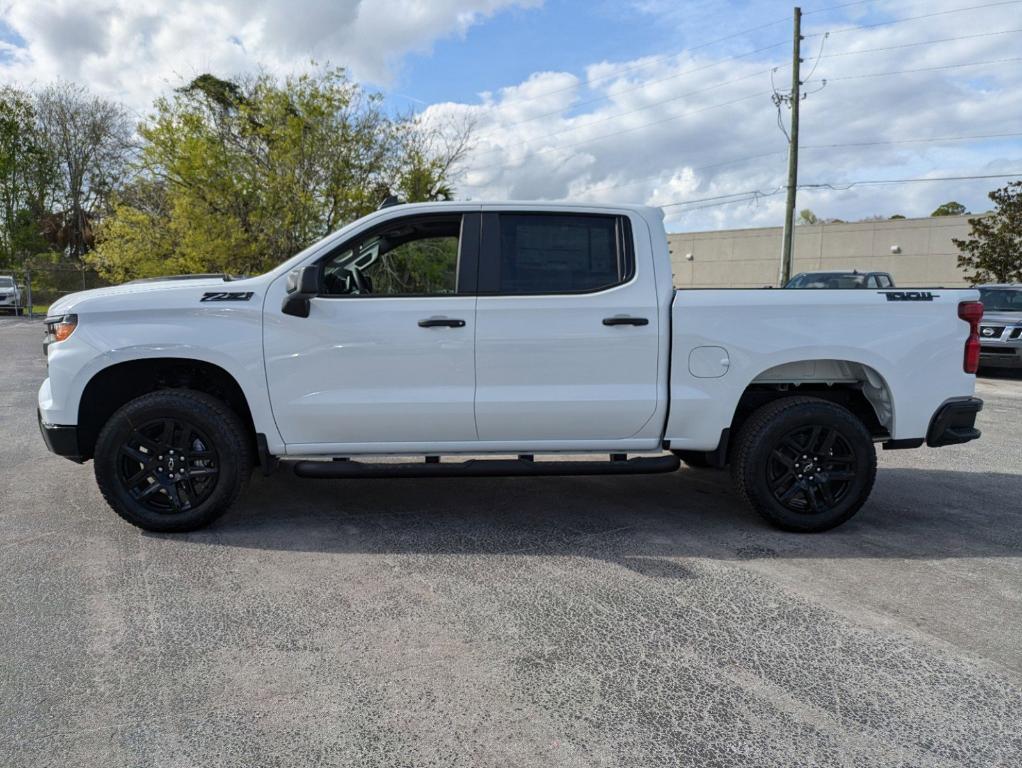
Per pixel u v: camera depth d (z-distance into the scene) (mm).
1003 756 2260
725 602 3367
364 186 18438
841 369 4465
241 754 2229
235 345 4039
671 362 4191
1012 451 6875
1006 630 3121
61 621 3096
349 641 2949
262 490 5156
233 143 17969
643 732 2367
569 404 4168
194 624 3080
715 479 5637
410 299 4117
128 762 2184
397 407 4105
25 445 6391
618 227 4262
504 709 2486
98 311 4031
